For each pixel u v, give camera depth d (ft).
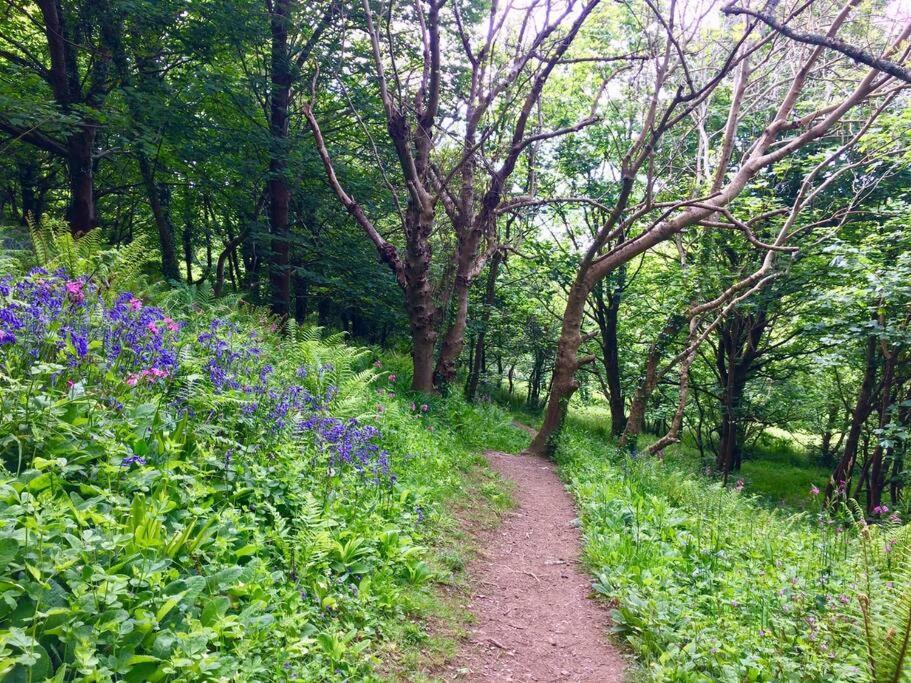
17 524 9.67
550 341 86.63
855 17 34.91
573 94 60.59
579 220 73.46
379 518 17.88
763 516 28.84
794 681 13.55
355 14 44.55
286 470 17.04
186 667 8.95
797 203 38.37
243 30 42.29
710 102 55.52
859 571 17.81
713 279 52.95
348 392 27.07
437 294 58.44
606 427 94.89
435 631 15.02
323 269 54.44
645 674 14.74
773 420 72.54
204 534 11.94
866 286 39.01
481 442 42.88
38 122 33.47
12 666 7.64
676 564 21.04
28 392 12.21
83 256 25.94
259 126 46.85
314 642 11.62
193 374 17.62
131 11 38.04
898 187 49.11
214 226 64.34
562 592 19.54
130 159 48.34
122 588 9.30
